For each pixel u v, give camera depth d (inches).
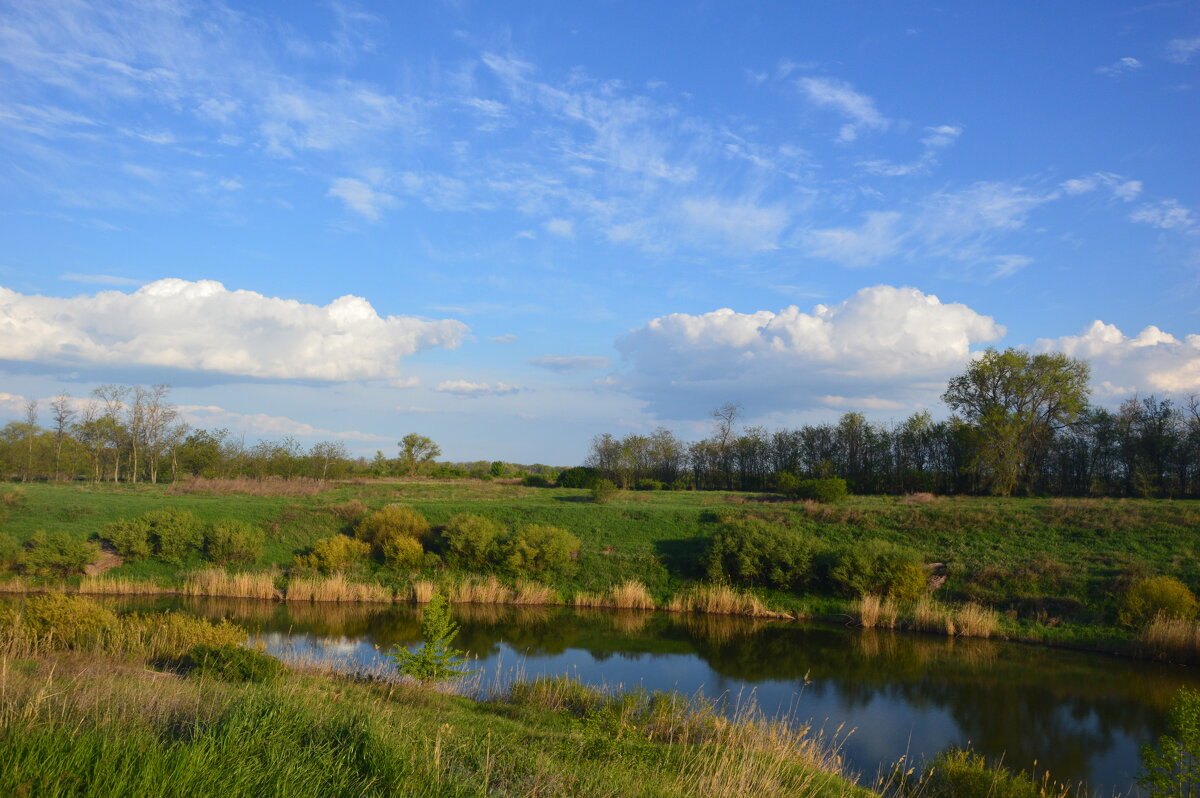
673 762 410.3
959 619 1117.1
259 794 220.4
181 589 1343.5
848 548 1315.2
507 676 802.8
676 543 1512.1
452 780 271.6
